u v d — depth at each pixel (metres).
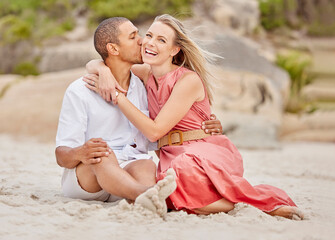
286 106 14.69
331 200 4.24
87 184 3.42
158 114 3.50
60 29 17.58
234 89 12.53
